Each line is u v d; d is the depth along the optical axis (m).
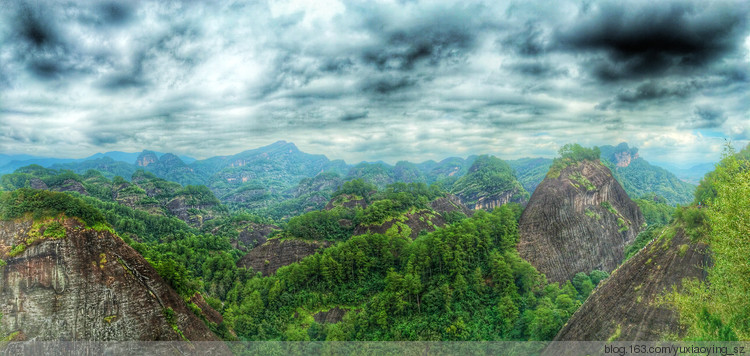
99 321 52.44
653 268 53.50
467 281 86.31
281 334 81.06
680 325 43.12
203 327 62.97
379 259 101.00
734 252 27.50
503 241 101.19
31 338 50.06
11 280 50.78
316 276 96.06
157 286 58.59
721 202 29.56
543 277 93.00
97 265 54.12
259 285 97.94
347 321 80.94
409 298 82.19
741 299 27.64
